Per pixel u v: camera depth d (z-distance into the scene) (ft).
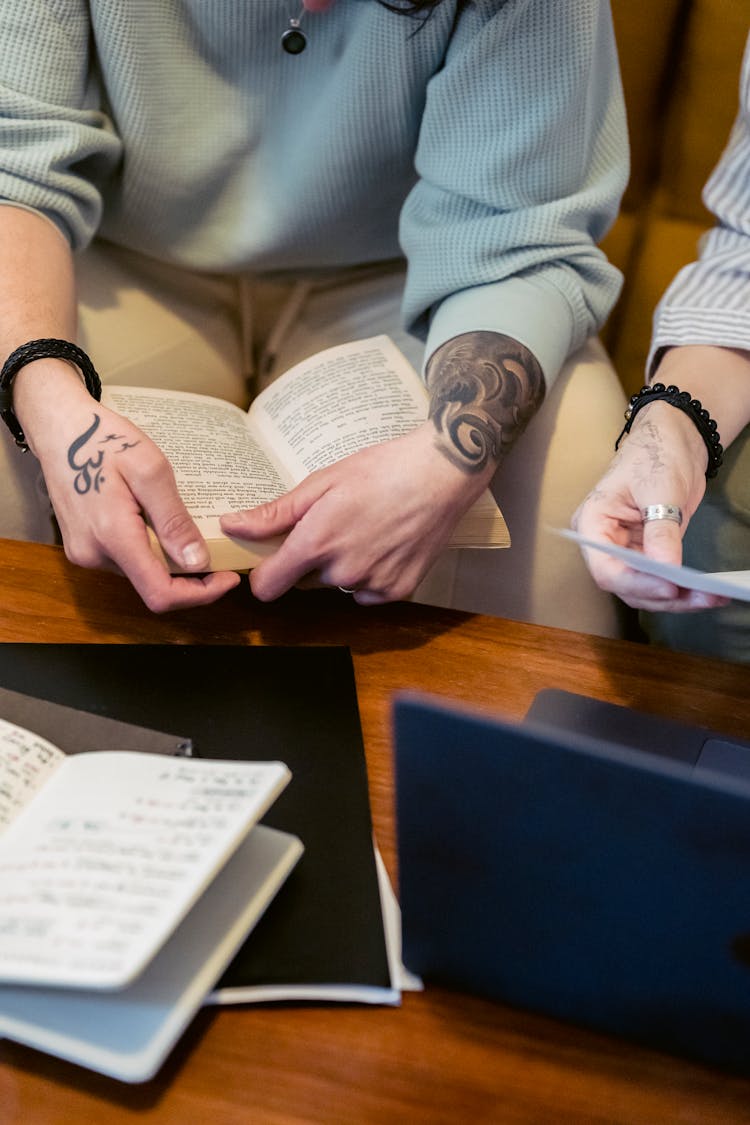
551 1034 1.77
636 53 4.69
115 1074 1.56
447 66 3.26
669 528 2.47
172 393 3.18
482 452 2.89
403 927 1.77
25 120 3.20
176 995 1.64
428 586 3.49
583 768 1.48
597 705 2.42
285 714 2.37
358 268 4.22
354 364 3.36
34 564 2.77
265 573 2.61
